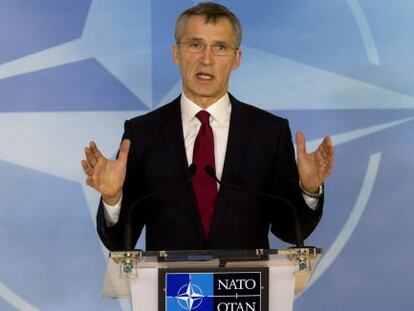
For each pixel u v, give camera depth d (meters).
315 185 8.18
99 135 12.31
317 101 12.38
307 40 12.48
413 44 12.43
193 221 8.73
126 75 12.41
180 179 8.92
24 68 12.32
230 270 7.11
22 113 12.25
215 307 7.07
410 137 12.27
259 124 9.27
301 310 12.02
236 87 12.44
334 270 12.08
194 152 9.09
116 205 8.38
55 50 12.39
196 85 9.17
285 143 9.24
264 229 8.99
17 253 12.02
